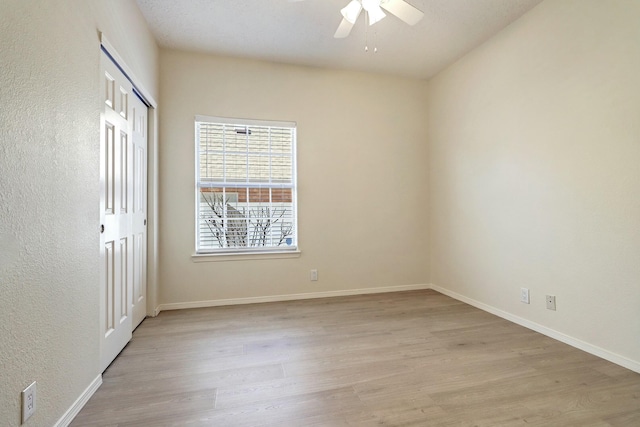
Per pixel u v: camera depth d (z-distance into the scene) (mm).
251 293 3266
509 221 2711
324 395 1604
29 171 1155
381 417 1431
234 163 3283
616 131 1914
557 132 2279
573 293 2184
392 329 2521
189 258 3102
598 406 1509
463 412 1468
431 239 3846
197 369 1875
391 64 3422
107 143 1892
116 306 2029
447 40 2932
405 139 3764
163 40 2893
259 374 1815
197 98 3123
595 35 2018
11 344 1067
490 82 2896
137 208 2514
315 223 3461
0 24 1015
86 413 1454
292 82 3383
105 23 1787
